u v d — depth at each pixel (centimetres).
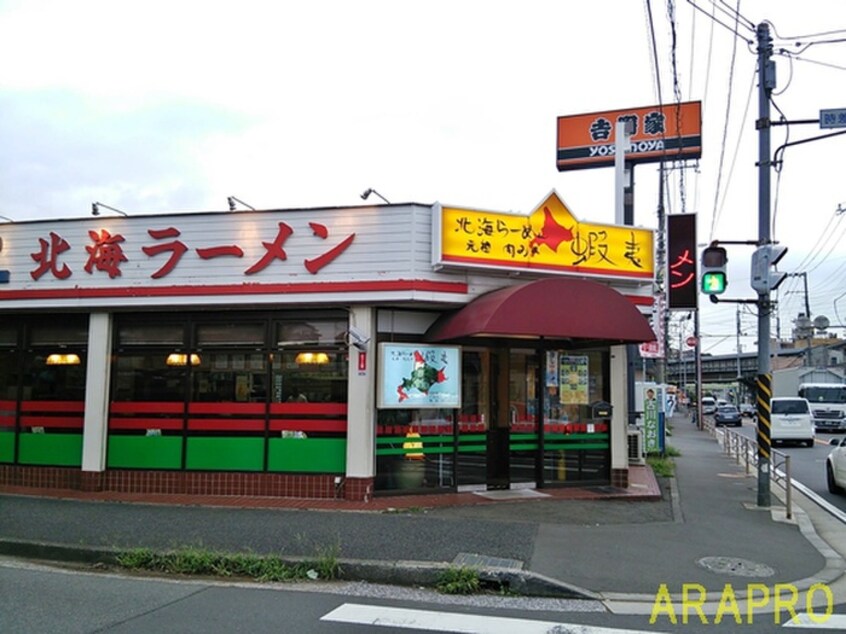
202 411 1147
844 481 1362
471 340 1180
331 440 1105
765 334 1172
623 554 794
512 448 1209
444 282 1088
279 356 1135
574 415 1251
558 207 1155
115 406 1174
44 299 1177
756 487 1399
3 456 1219
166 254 1147
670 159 2178
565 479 1231
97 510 999
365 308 1097
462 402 1181
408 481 1130
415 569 701
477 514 989
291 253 1108
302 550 771
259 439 1126
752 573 743
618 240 1202
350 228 1095
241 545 791
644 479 1372
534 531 877
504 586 679
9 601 625
